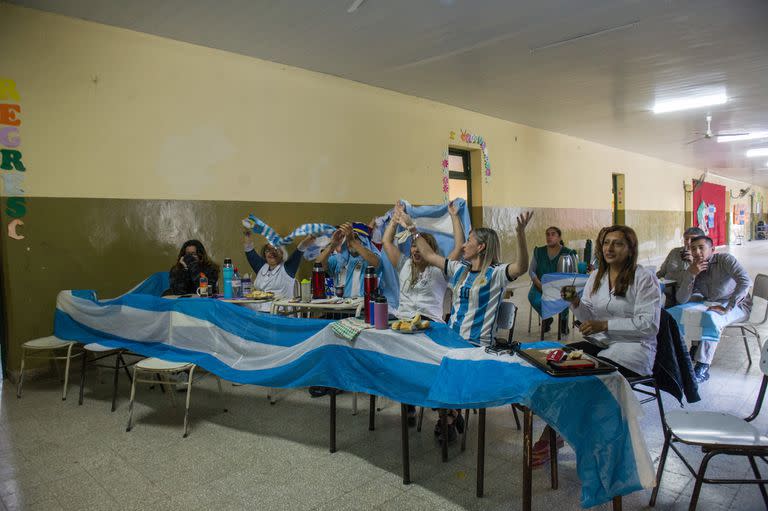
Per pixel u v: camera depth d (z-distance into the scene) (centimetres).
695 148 1372
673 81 702
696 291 463
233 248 548
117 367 379
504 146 943
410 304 331
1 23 405
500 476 267
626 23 497
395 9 450
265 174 574
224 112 539
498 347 245
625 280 278
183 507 243
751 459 219
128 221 476
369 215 685
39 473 278
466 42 538
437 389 242
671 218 1734
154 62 489
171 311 370
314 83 620
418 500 245
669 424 225
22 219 423
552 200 1086
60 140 437
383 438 319
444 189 806
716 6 462
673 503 238
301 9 441
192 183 517
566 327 587
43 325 436
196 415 363
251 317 338
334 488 258
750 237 2817
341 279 462
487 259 295
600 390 208
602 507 235
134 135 478
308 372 303
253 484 263
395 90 720
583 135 1139
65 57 437
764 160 1680
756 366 455
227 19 458
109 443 316
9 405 383
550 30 510
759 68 649
